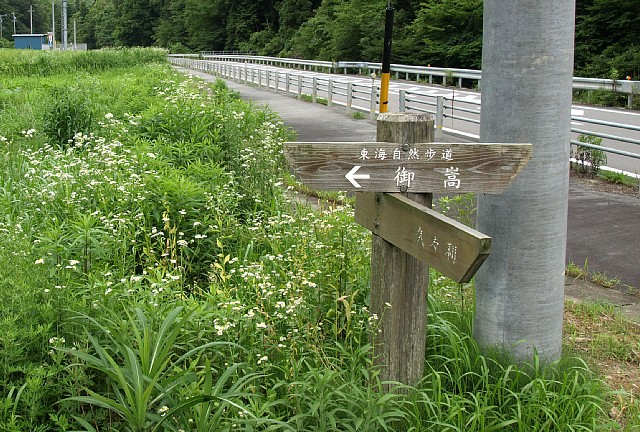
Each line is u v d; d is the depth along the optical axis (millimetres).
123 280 4621
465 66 41125
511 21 4230
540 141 4270
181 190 6738
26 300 3986
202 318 4281
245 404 3820
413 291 3990
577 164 12430
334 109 22906
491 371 4328
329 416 3525
